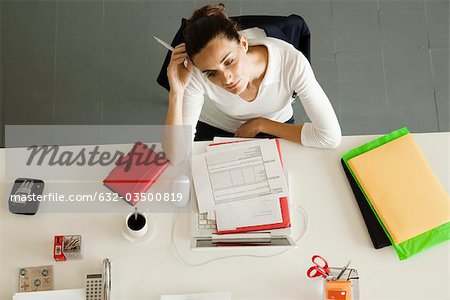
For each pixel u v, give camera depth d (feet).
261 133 6.05
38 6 8.64
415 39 8.45
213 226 5.11
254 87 5.50
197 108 5.69
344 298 4.64
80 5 8.65
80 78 8.41
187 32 4.67
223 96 5.60
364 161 5.29
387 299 4.85
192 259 5.03
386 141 5.42
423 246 4.96
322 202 5.24
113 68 8.43
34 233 5.14
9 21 8.64
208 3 8.60
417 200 5.08
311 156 5.43
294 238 5.10
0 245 5.08
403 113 8.16
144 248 5.08
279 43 5.39
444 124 8.11
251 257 5.03
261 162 5.25
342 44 8.45
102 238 5.12
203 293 4.88
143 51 8.50
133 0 8.63
